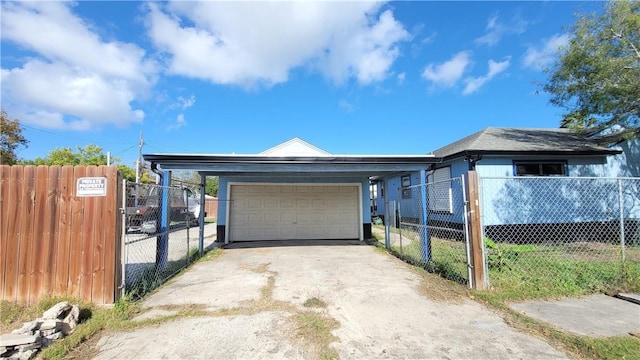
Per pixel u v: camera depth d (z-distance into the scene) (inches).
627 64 278.1
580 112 330.6
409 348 108.5
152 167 256.1
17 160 653.9
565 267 201.5
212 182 1422.2
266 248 356.2
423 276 213.3
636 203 397.1
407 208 520.4
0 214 152.5
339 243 393.1
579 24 297.0
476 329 124.0
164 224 232.7
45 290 150.3
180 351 108.1
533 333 119.0
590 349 104.0
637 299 151.4
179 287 191.2
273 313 144.9
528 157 376.8
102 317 136.1
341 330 124.8
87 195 155.6
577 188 384.2
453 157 382.0
